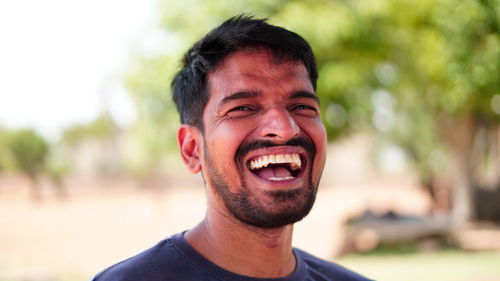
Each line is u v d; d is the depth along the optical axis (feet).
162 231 60.03
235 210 5.88
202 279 5.95
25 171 108.78
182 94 6.65
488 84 32.45
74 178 126.21
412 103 58.03
